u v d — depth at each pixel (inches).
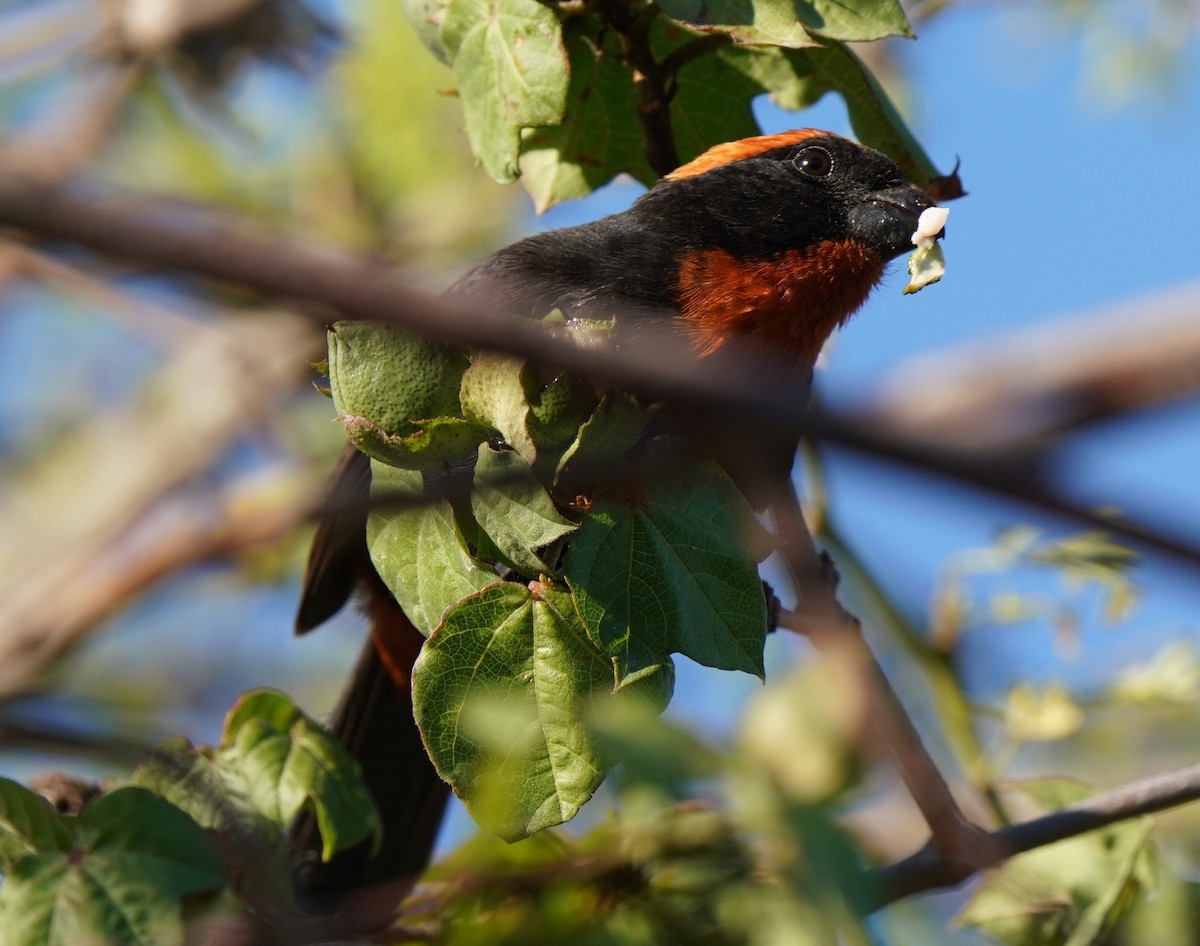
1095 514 97.2
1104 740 462.0
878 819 419.2
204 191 590.6
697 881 281.7
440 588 238.7
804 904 224.8
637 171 367.9
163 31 548.4
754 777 228.5
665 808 287.0
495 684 231.9
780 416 99.3
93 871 262.8
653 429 237.8
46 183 90.0
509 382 222.1
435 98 573.0
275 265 94.0
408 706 389.7
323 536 367.9
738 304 350.6
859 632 316.8
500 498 228.8
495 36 291.3
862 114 340.8
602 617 227.3
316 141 601.0
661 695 231.9
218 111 565.3
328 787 297.1
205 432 554.6
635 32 324.8
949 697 361.4
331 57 572.1
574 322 233.5
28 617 490.0
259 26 552.7
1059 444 101.6
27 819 267.4
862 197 365.7
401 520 241.6
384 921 297.6
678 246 357.1
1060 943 310.7
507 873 296.2
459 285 353.4
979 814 388.8
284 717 307.6
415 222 589.3
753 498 301.6
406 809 387.9
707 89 360.5
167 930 259.3
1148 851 315.6
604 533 231.0
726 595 233.8
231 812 289.4
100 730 282.2
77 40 565.0
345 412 235.6
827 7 283.9
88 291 526.0
